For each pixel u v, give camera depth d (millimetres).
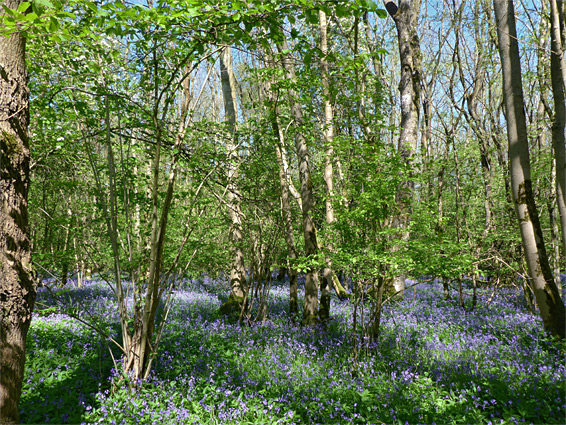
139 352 5051
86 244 6270
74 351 6473
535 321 8633
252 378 5633
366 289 6820
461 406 4410
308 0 3234
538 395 4535
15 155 3098
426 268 5801
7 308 3027
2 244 3037
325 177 8305
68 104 5867
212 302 12586
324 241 6430
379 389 5047
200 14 3314
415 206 6215
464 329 8383
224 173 7188
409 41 11047
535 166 10336
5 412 3000
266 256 9312
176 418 4141
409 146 6934
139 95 6566
